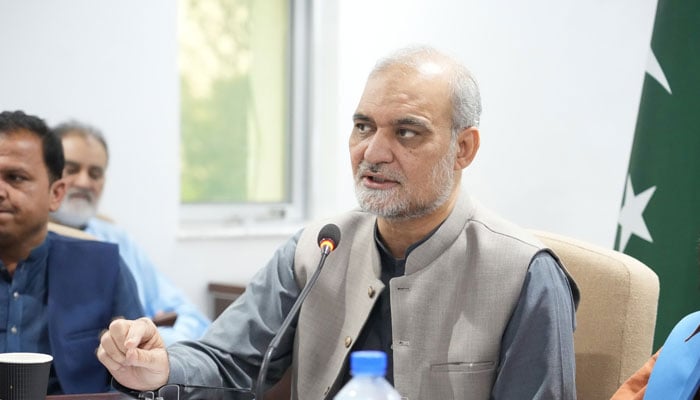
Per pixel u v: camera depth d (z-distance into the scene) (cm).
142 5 345
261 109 418
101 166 308
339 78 405
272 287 168
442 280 152
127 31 342
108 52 337
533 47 312
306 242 168
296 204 428
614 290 170
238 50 408
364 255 160
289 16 422
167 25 353
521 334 145
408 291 152
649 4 277
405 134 145
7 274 186
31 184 183
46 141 187
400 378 149
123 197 343
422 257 152
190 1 391
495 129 325
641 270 171
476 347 147
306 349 161
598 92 292
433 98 146
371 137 148
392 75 147
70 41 327
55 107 324
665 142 222
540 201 310
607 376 168
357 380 104
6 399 131
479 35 331
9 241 184
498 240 153
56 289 188
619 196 286
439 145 146
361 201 149
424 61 149
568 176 301
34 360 135
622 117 285
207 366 156
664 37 224
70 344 186
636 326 169
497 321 148
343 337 157
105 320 193
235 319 167
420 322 151
